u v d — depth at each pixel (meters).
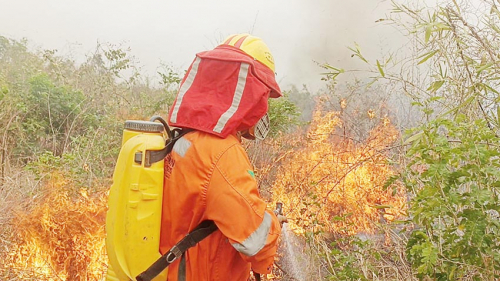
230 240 2.02
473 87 2.67
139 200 2.06
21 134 5.96
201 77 2.15
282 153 5.42
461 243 2.37
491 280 2.36
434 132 2.36
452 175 2.32
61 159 4.73
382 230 3.65
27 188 4.50
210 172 2.04
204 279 2.12
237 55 2.13
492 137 2.31
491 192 2.30
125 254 2.06
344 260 3.17
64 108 6.89
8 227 4.05
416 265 2.67
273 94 2.35
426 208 2.35
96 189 4.47
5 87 5.80
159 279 2.11
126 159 2.08
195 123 2.10
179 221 2.11
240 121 2.07
